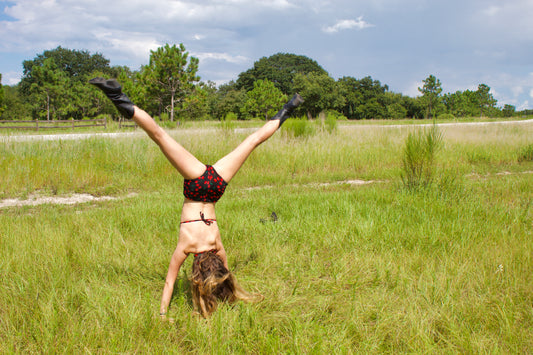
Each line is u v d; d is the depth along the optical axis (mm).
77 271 3738
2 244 4199
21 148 10195
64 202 7379
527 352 2562
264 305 3203
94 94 45969
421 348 2596
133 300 3139
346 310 3092
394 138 14578
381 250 4254
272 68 80875
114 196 8023
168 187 8703
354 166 11383
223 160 3131
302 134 14219
